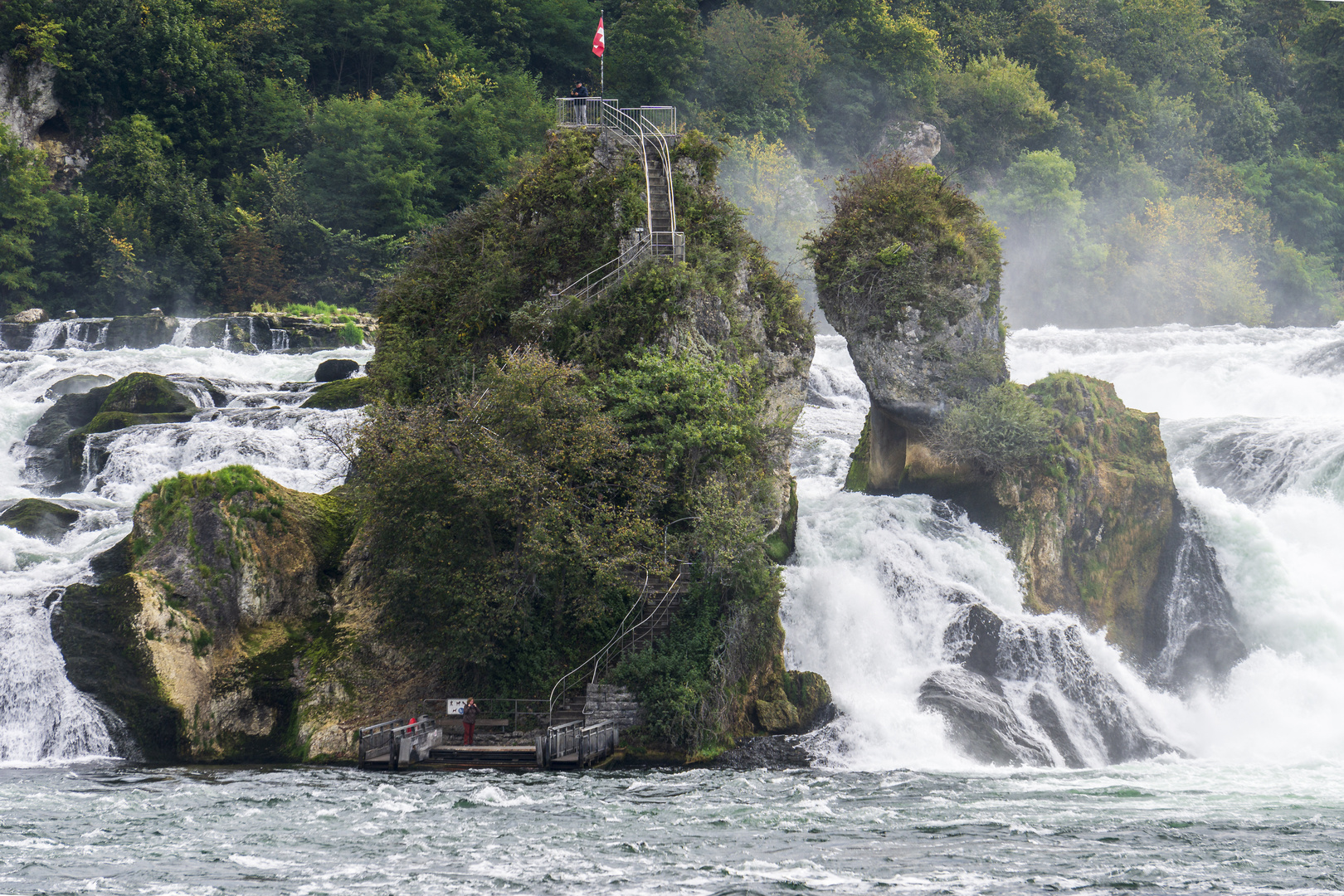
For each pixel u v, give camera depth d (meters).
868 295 121.19
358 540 102.38
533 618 97.12
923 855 62.75
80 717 92.75
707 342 107.25
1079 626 110.00
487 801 75.31
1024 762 96.44
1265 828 69.81
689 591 96.88
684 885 56.66
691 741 91.50
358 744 90.38
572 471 97.94
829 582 112.06
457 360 113.62
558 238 117.12
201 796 76.94
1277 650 115.62
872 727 97.62
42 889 55.50
